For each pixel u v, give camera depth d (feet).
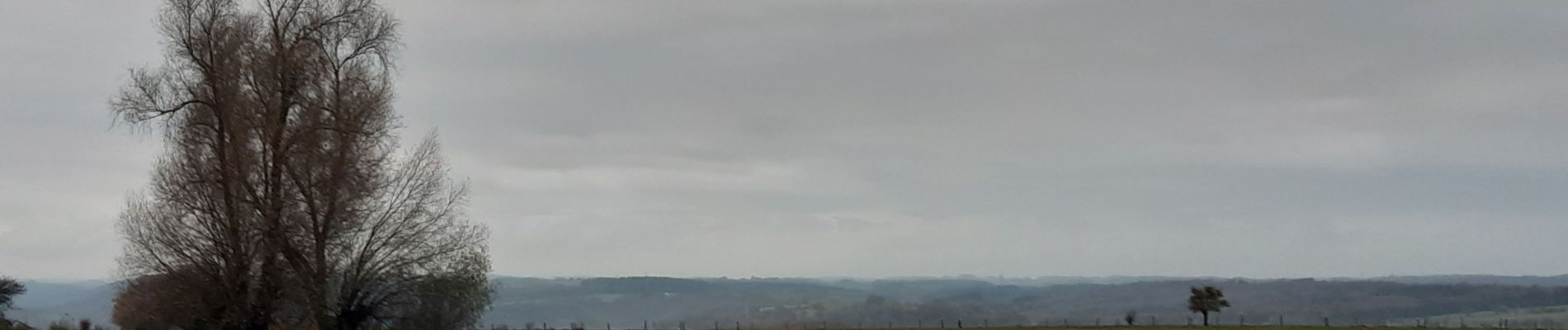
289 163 147.54
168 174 149.07
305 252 148.87
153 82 147.95
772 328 294.66
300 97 149.89
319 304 149.69
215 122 149.18
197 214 148.97
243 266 149.18
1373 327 245.65
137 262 149.89
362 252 152.15
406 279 155.12
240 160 146.72
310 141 147.64
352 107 150.71
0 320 181.88
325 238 149.28
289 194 148.36
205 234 149.38
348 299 152.15
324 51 151.74
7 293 190.08
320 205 148.97
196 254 149.07
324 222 149.18
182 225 148.97
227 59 148.05
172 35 148.36
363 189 149.89
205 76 148.66
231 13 150.30
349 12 153.07
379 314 155.63
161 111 148.56
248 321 149.18
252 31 149.59
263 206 148.05
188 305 148.87
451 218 165.99
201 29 148.56
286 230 147.54
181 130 148.77
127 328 152.15
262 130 147.64
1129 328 243.60
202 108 148.77
